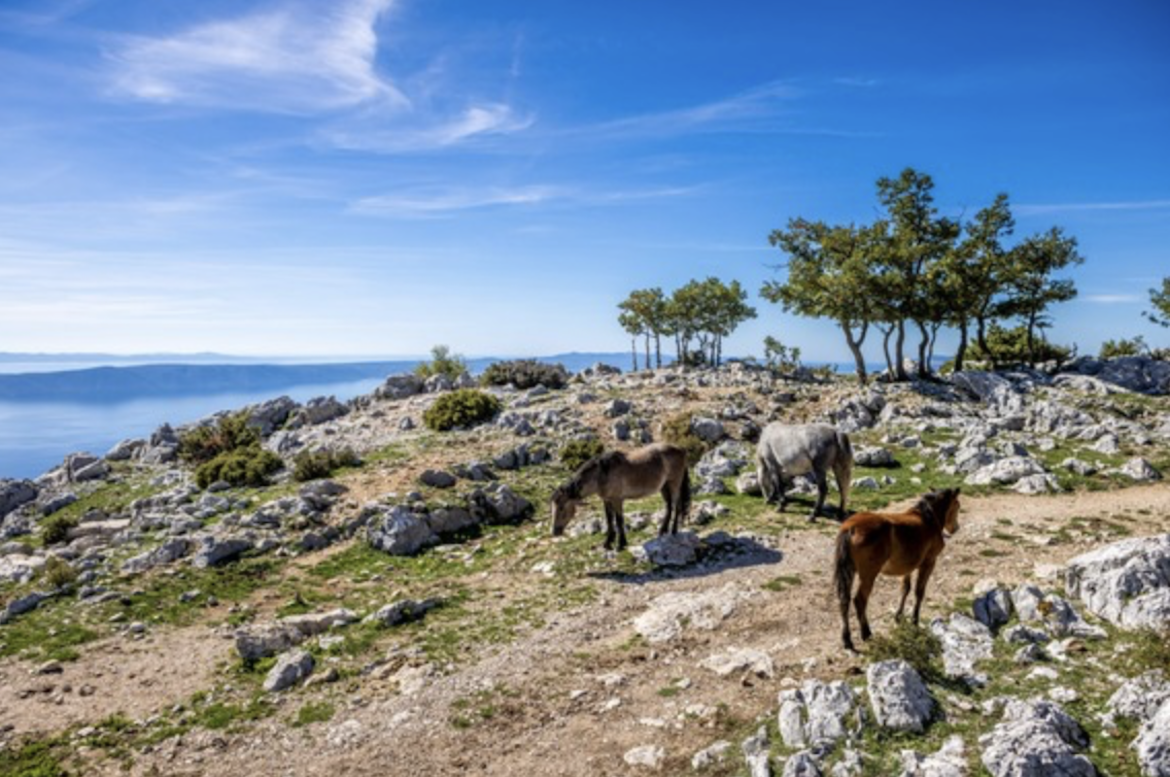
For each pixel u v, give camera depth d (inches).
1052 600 526.9
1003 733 362.0
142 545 948.6
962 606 589.0
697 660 547.2
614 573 754.8
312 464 1235.9
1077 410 1427.2
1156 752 338.6
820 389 1895.9
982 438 1208.2
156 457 1599.4
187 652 639.8
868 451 1193.4
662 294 3262.8
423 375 2434.8
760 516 926.4
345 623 680.4
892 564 509.7
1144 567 534.6
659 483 813.9
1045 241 2186.3
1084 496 965.8
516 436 1429.6
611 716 479.2
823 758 383.2
